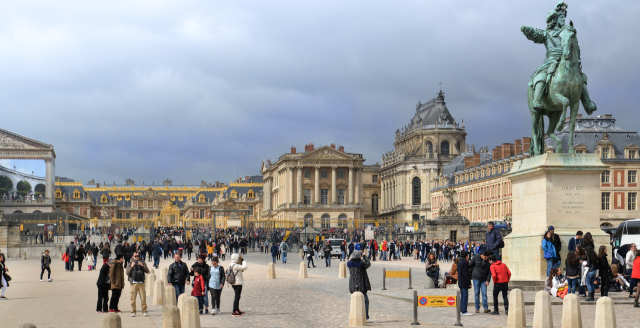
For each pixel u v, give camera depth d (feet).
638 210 403.34
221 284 107.76
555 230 96.27
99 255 331.77
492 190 488.02
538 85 99.45
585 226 96.89
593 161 96.37
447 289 128.77
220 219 610.65
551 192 96.48
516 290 80.79
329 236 445.78
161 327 93.50
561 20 100.58
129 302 128.67
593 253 94.68
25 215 404.77
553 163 95.96
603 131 414.82
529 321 83.71
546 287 96.12
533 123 101.81
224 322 97.81
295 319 99.09
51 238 391.04
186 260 289.94
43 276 203.92
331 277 189.57
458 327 84.38
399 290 133.28
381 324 89.40
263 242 398.42
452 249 292.61
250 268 232.12
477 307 95.14
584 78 99.86
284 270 224.74
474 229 360.69
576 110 98.37
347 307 111.75
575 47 98.43
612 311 70.08
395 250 311.06
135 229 525.75
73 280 187.32
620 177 403.34
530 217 100.53
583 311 90.22
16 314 110.42
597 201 96.89
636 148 404.98
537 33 100.89
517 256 101.96
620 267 119.34
